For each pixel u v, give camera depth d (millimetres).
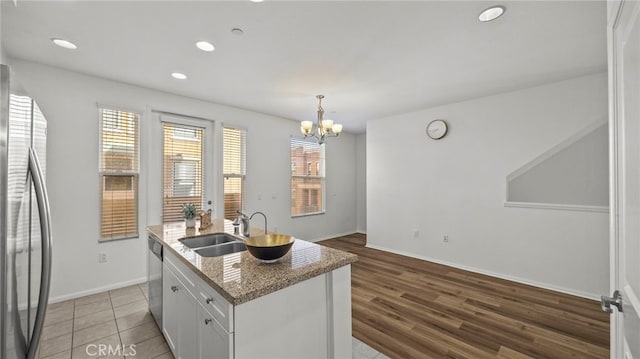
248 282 1303
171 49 2383
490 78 3035
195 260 1636
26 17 1908
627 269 779
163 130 3578
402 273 3725
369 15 1898
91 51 2426
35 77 2678
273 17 1922
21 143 979
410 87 3322
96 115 3041
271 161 4812
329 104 4070
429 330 2332
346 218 6371
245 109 4387
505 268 3518
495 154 3598
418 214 4402
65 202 2869
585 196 3182
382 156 4902
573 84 3047
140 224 3357
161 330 2213
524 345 2115
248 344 1237
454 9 1834
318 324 1547
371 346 2115
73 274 2922
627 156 771
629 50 740
